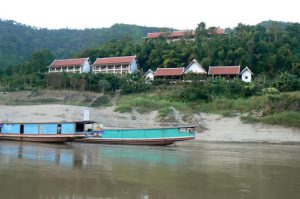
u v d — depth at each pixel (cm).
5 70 15688
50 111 8544
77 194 2005
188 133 5938
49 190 2056
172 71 12269
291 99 8506
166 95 10325
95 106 10119
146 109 9031
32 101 10250
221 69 12031
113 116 8681
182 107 9031
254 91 10025
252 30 15050
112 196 2000
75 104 10144
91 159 3603
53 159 3450
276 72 12488
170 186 2317
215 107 9056
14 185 2125
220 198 2047
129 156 4066
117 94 11125
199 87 10038
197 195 2098
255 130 7850
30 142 5622
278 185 2523
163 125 8300
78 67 14000
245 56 12781
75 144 5650
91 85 11456
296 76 11438
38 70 14738
